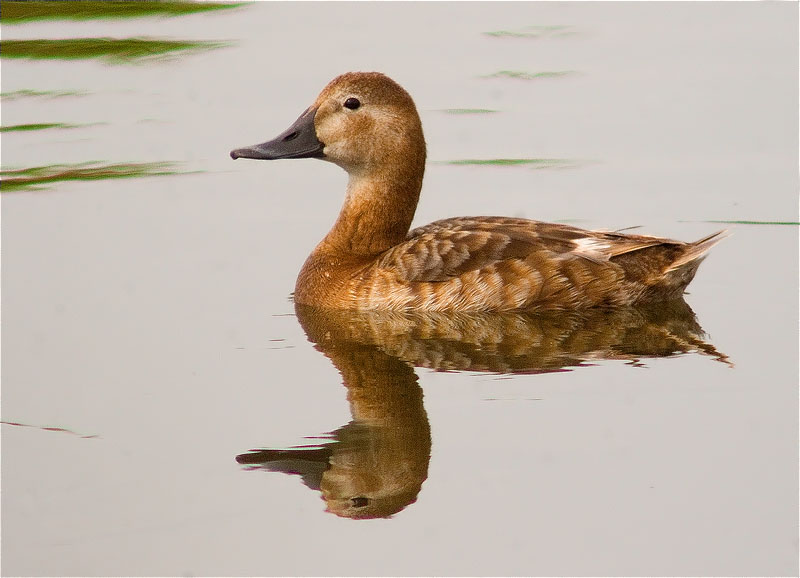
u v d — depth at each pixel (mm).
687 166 18734
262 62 23484
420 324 13281
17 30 24031
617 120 20844
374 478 9742
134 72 22953
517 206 17141
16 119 20703
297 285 14383
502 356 12250
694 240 15883
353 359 12250
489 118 20875
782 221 16453
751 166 18688
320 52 24109
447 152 19375
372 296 13750
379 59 23828
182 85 22328
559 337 12797
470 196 17500
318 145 14422
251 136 19891
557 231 13594
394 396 11266
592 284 13258
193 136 19922
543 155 19266
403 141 14289
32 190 17703
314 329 13203
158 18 24844
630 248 13234
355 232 14445
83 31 24312
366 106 14195
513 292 13297
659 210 17000
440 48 24656
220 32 25031
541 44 25078
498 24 26406
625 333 12891
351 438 10422
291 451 10211
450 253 13500
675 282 13500
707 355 12133
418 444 10305
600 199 17422
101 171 18500
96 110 21125
